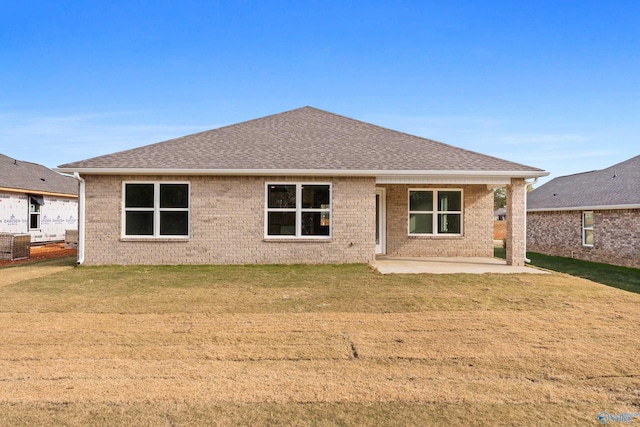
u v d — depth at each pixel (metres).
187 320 6.33
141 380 4.14
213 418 3.39
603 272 12.66
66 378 4.18
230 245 12.38
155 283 9.33
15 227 19.83
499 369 4.48
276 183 12.49
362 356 4.85
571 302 7.59
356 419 3.39
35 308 7.02
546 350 5.06
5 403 3.61
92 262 12.21
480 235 14.85
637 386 4.07
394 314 6.71
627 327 6.04
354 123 16.64
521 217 12.38
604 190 17.16
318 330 5.84
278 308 7.08
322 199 12.62
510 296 8.05
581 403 3.71
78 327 5.93
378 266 12.13
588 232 17.03
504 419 3.41
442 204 14.93
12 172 21.28
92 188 12.19
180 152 13.14
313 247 12.48
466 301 7.61
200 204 12.34
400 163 12.71
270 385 4.05
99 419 3.35
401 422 3.35
